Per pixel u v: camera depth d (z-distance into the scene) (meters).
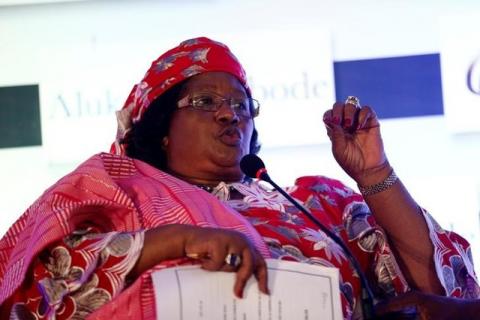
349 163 3.96
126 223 3.53
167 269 3.09
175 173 4.09
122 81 6.04
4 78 6.02
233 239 3.11
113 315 3.18
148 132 4.18
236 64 4.18
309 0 6.09
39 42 6.07
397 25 6.04
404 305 3.44
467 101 5.91
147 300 3.16
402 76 5.98
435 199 5.81
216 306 3.04
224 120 4.03
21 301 3.37
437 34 6.02
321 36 6.03
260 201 3.89
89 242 3.31
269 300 3.09
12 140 5.95
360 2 6.08
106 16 6.11
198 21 6.09
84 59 6.06
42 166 5.94
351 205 4.07
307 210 3.92
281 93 5.97
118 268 3.23
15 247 3.51
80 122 5.99
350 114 3.92
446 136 5.89
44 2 6.11
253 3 6.10
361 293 3.57
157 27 6.09
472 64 5.96
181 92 4.12
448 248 3.95
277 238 3.69
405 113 5.93
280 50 6.02
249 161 3.75
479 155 5.86
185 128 4.06
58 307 3.24
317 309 3.12
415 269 3.91
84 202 3.43
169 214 3.54
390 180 3.94
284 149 5.91
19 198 5.90
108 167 3.77
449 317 3.41
